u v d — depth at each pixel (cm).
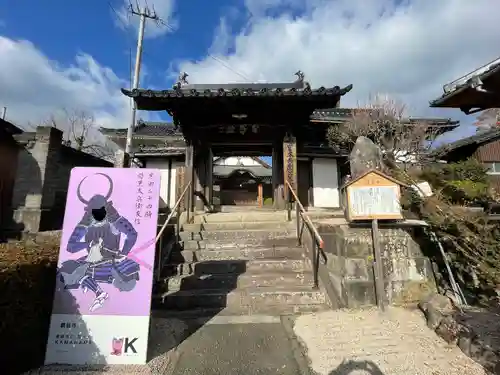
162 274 579
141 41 1431
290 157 882
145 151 1403
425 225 529
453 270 538
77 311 350
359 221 517
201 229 738
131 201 389
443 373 309
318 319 443
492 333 368
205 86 948
